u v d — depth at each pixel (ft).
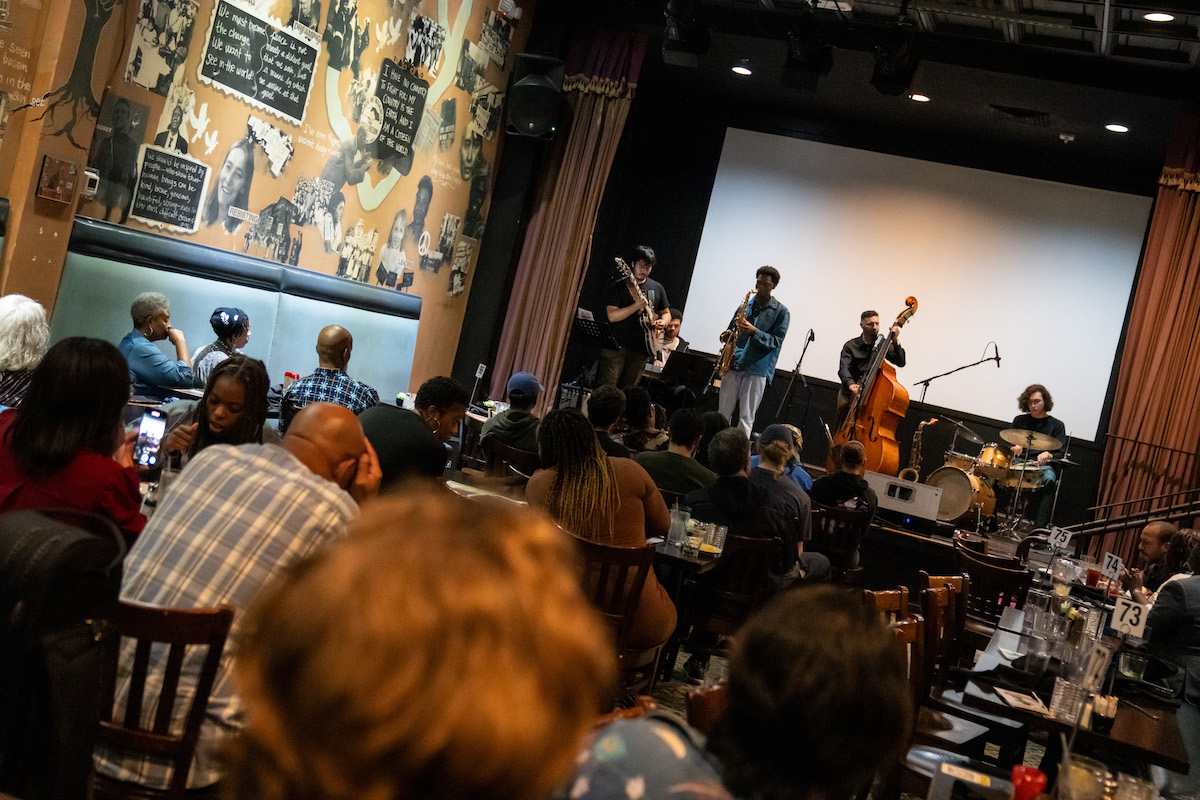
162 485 8.68
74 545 4.25
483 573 1.51
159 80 17.69
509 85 28.55
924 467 32.65
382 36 23.02
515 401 16.37
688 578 15.34
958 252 32.73
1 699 4.14
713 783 3.81
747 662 3.94
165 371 16.11
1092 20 23.22
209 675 6.08
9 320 12.46
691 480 15.97
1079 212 31.89
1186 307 26.18
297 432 7.36
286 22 20.25
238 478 6.51
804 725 3.76
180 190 18.63
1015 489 29.81
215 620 5.99
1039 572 18.85
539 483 11.55
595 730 3.86
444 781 1.43
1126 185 31.53
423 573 1.48
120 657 6.45
